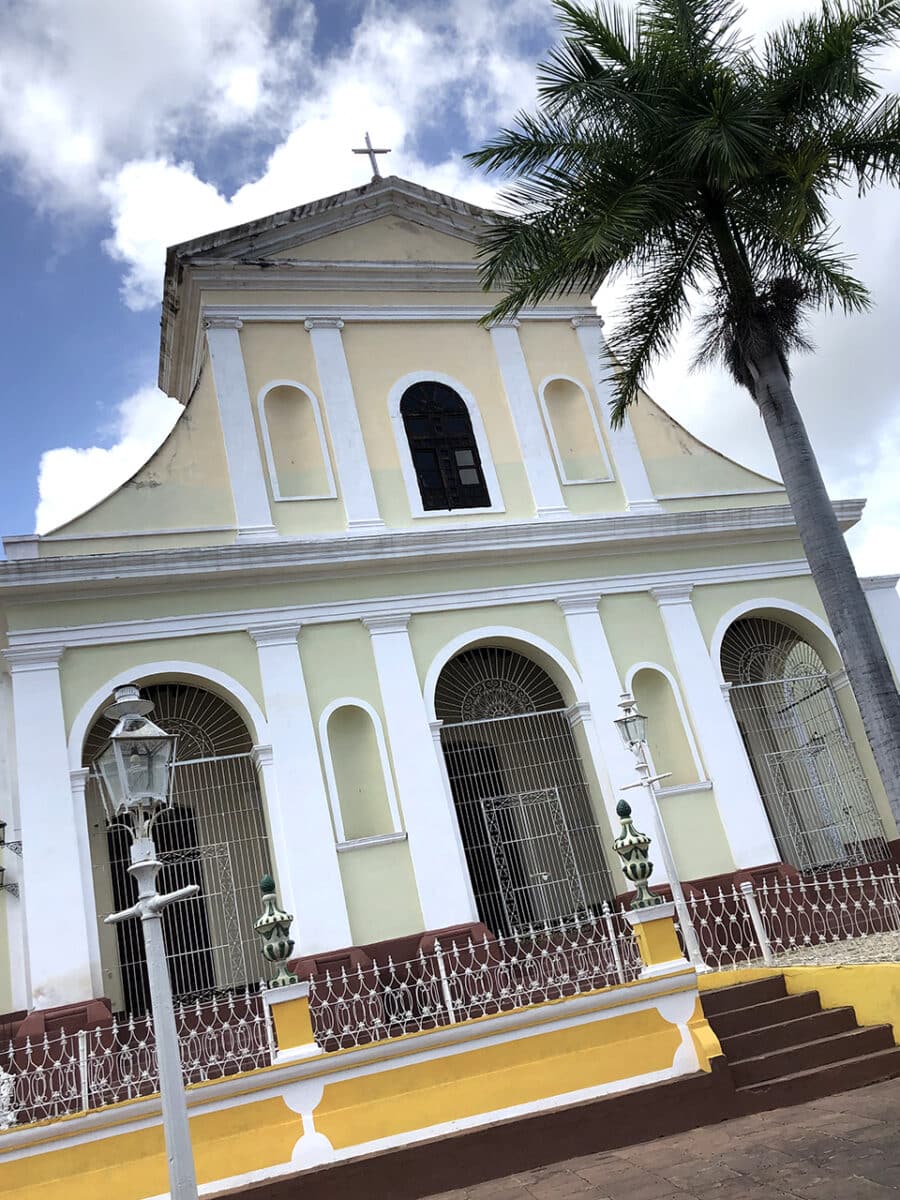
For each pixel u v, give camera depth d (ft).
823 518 32.48
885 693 30.99
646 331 36.47
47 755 34.32
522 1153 21.91
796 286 33.32
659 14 33.73
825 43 31.99
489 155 34.32
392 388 44.65
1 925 35.55
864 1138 19.88
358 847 36.50
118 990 35.94
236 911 36.52
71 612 36.40
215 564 37.99
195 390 42.14
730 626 47.29
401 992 30.14
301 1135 21.57
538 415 46.16
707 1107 23.09
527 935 36.76
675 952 24.73
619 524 44.11
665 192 33.06
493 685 43.55
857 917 37.60
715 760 42.04
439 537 41.11
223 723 40.04
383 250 46.93
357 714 39.01
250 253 44.52
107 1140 21.08
